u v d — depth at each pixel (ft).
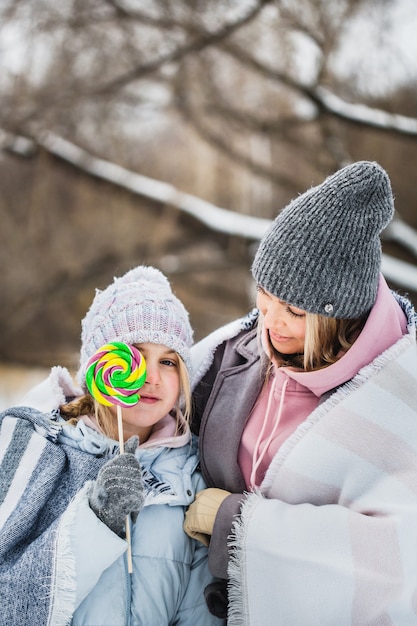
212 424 6.67
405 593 5.08
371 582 5.21
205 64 24.64
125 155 27.66
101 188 27.32
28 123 25.85
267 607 5.59
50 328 33.22
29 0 23.30
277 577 5.58
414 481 5.40
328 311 5.61
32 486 6.13
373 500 5.53
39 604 5.41
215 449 6.57
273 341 6.06
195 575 6.27
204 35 23.58
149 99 25.88
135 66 24.44
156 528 6.08
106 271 30.35
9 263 30.58
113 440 6.37
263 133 25.21
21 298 30.91
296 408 6.28
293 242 5.58
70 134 26.53
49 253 30.40
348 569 5.32
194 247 29.76
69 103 25.13
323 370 5.82
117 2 23.26
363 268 5.58
